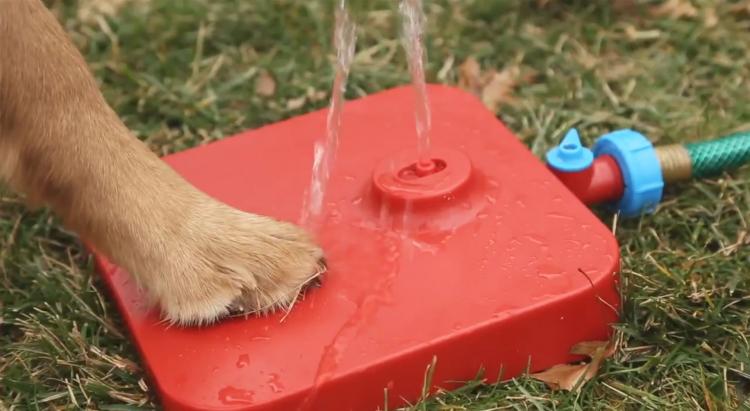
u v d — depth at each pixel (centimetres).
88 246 111
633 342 107
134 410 105
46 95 102
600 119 127
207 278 104
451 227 108
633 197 115
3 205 120
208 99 131
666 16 139
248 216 106
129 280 108
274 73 134
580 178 115
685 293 109
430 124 117
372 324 103
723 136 122
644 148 116
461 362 103
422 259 107
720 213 116
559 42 136
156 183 105
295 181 114
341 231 109
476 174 110
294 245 106
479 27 138
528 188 110
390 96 121
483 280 105
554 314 104
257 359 102
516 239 107
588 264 105
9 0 101
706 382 105
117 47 137
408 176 110
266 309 104
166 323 104
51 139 103
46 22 102
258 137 118
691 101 129
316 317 104
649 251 113
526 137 126
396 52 136
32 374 108
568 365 105
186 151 117
